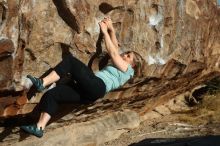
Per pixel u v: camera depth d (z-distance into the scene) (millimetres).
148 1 6340
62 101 5406
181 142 7203
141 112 8812
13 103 5414
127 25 6098
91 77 5438
